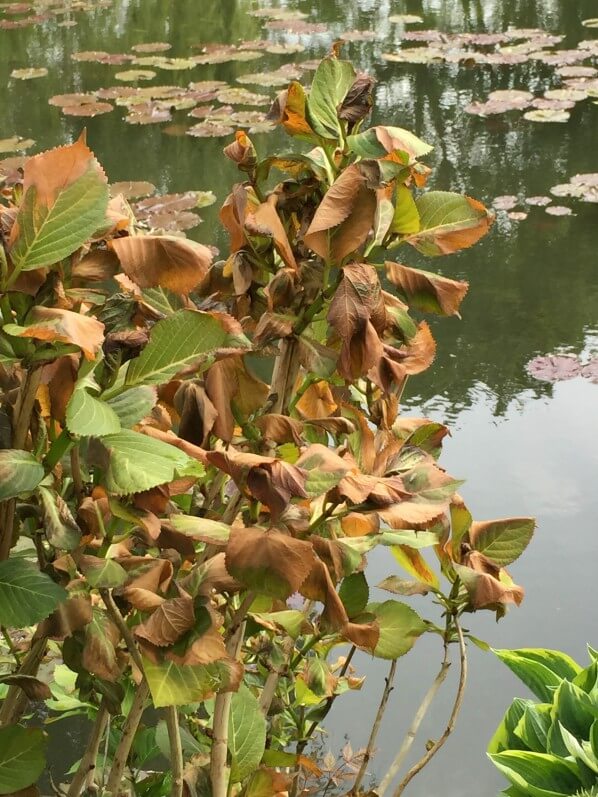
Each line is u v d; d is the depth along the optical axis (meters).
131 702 1.37
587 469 3.12
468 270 4.49
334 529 1.09
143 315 0.95
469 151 5.89
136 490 0.81
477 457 3.21
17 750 0.90
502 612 1.18
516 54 7.84
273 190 1.00
